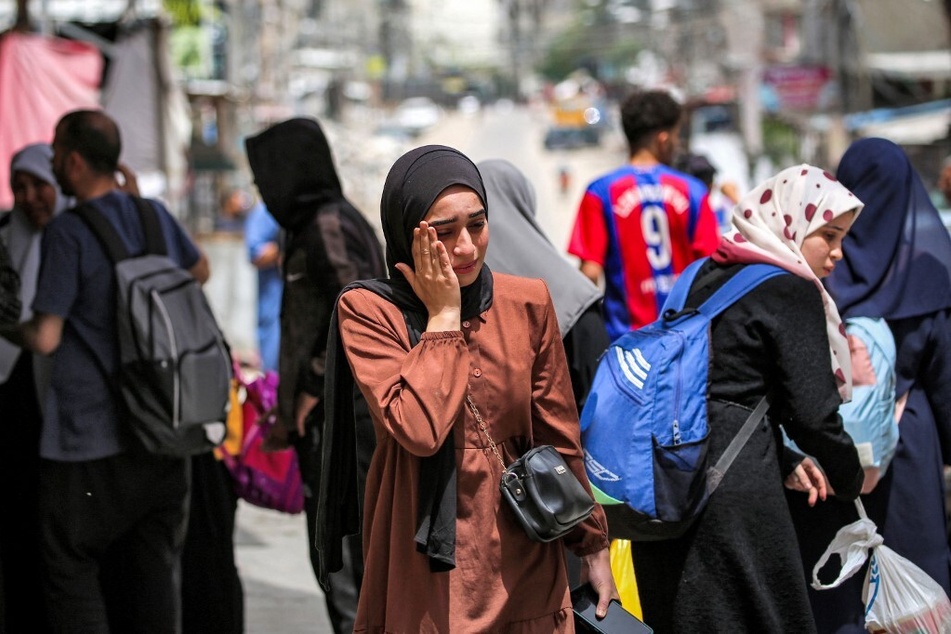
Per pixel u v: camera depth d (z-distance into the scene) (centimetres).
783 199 628
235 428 834
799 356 587
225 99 3734
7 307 707
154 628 743
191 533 809
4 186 2078
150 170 2414
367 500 504
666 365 584
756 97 5253
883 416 671
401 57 18588
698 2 8550
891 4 3850
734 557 579
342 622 736
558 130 10650
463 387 468
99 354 713
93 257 717
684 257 934
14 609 778
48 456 711
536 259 722
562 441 511
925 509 703
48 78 2139
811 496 616
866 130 3838
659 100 957
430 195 477
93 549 721
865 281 705
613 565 662
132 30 2427
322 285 724
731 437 591
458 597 477
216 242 2328
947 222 1129
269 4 7306
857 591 657
